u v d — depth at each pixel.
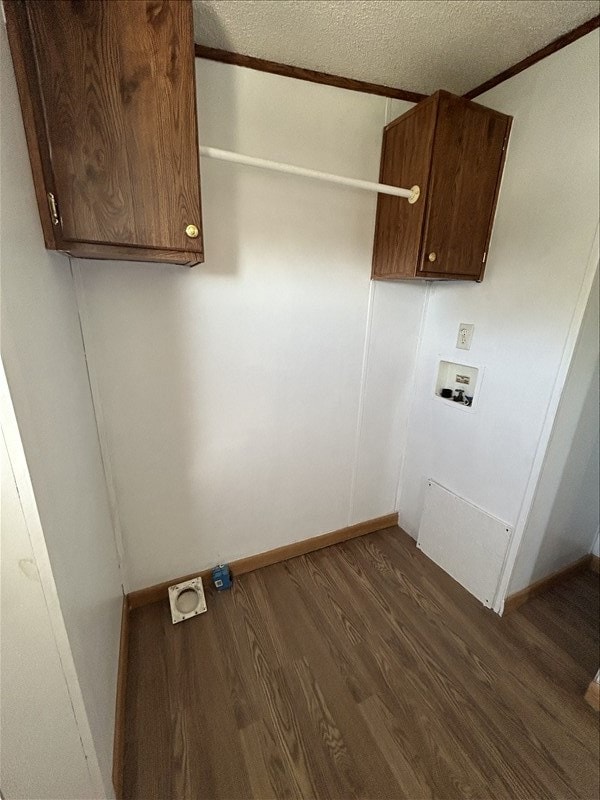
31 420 0.68
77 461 1.01
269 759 1.10
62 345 0.98
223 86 1.25
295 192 1.44
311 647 1.45
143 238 0.97
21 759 0.78
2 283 0.60
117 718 1.12
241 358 1.55
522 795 1.03
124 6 0.82
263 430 1.70
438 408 1.88
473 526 1.71
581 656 1.44
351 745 1.14
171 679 1.32
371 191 1.58
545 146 1.29
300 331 1.63
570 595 1.75
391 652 1.44
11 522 0.65
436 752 1.12
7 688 0.72
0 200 0.63
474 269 1.54
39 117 0.82
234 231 1.39
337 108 1.43
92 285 1.24
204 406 1.54
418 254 1.41
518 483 1.51
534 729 1.19
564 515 1.66
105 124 0.87
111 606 1.28
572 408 1.40
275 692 1.28
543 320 1.36
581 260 1.23
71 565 0.84
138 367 1.38
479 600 1.70
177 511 1.62
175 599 1.59
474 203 1.44
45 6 0.77
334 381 1.79
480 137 1.36
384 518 2.23
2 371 0.59
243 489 1.74
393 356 1.91
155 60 0.88
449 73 1.39
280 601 1.68
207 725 1.18
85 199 0.90
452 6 1.06
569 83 1.20
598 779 1.07
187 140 0.95
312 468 1.89
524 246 1.40
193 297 1.39
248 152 1.34
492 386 1.58
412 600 1.70
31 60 0.78
